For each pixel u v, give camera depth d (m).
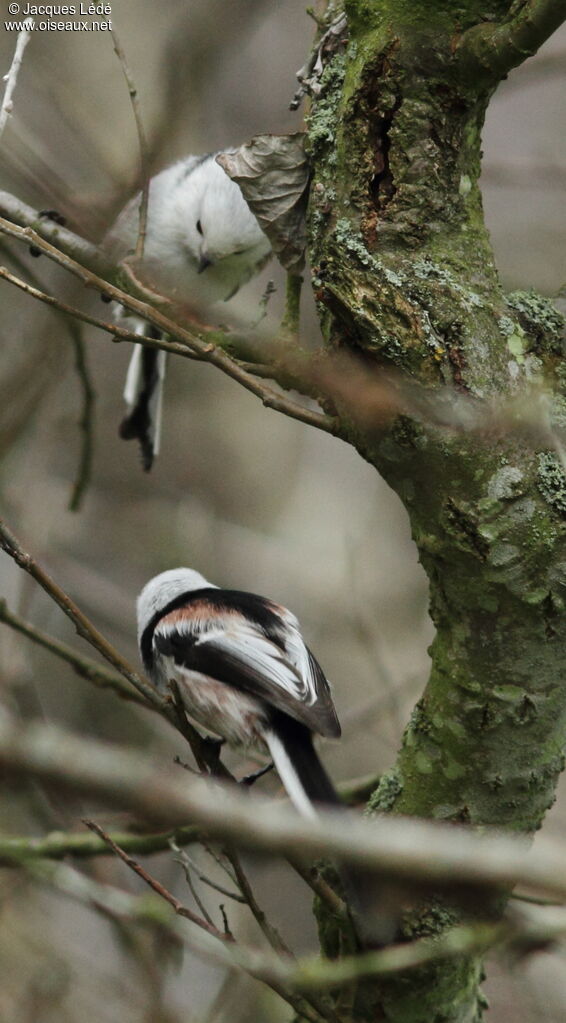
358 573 18.58
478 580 6.23
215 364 6.79
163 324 6.87
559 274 18.34
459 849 3.90
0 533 6.82
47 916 13.09
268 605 8.80
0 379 14.22
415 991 6.69
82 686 16.16
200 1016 10.83
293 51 19.41
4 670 11.96
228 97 18.70
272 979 6.42
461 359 6.16
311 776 7.26
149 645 9.34
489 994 11.69
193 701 8.36
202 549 18.59
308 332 15.90
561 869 3.87
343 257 6.30
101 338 18.97
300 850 3.72
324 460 20.39
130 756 4.23
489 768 6.46
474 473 6.14
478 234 6.57
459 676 6.42
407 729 6.77
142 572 18.33
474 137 6.63
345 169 6.63
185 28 13.81
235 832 3.64
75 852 8.59
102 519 18.64
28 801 10.04
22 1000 11.88
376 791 6.89
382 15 6.56
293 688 7.82
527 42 6.07
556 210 19.59
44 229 8.84
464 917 6.41
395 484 6.44
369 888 6.08
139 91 17.03
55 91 15.80
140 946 9.98
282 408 6.65
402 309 6.15
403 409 6.12
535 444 6.18
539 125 20.11
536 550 6.14
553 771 6.53
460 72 6.41
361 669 17.39
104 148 15.46
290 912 14.16
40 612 16.30
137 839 8.52
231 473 20.19
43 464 15.20
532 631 6.26
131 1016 11.81
